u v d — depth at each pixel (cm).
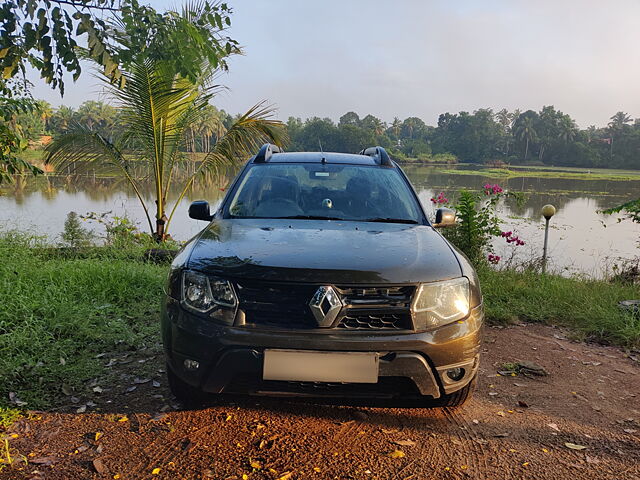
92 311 454
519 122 19562
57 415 292
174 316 273
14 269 552
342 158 445
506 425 303
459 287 276
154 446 263
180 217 1748
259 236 308
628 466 263
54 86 297
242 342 252
